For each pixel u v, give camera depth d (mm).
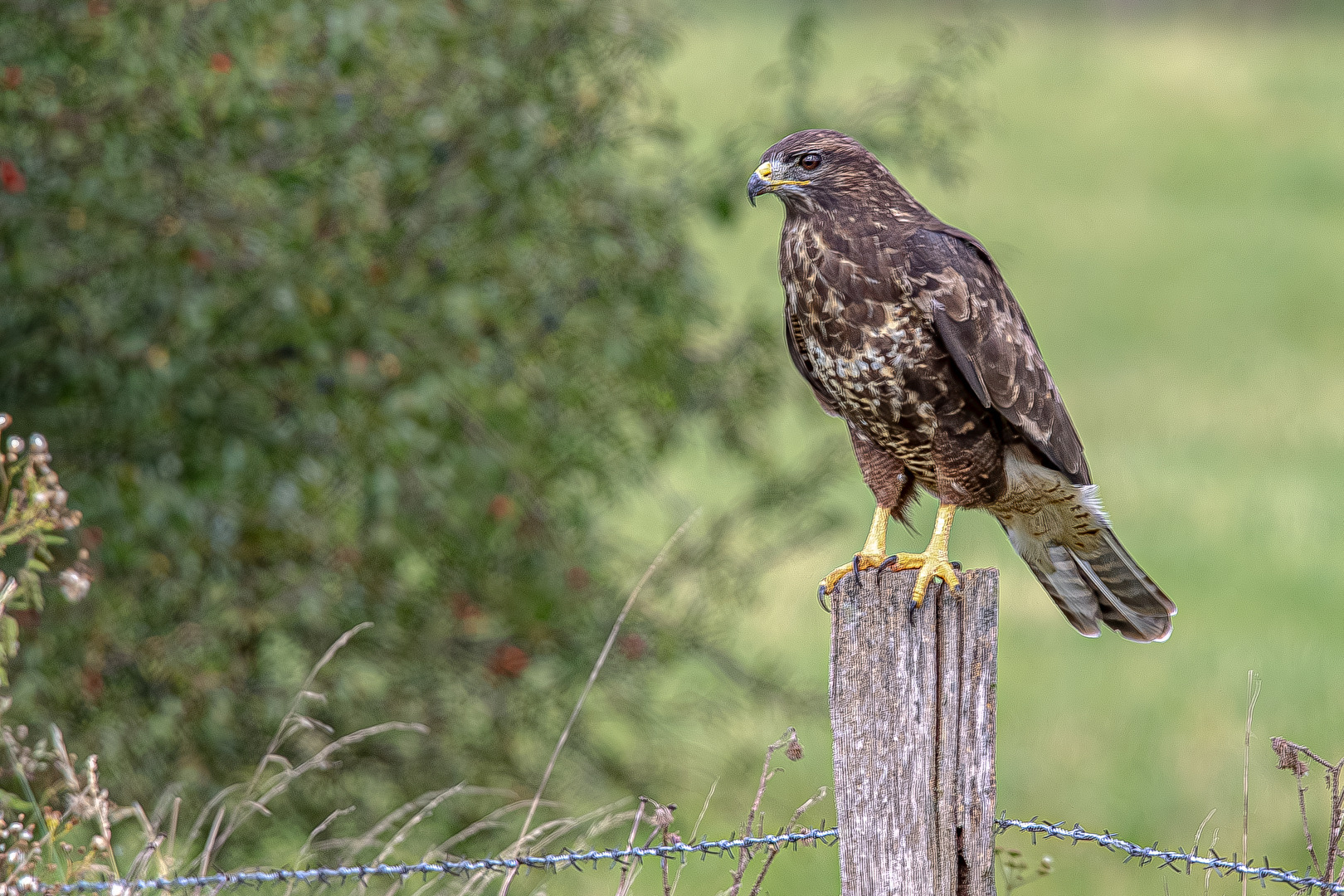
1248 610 20859
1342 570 22188
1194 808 15008
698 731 15609
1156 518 24594
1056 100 65062
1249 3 83125
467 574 12141
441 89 11258
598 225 11844
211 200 10898
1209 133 59688
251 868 9055
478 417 11656
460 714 12453
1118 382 33062
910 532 9055
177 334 10898
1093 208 49938
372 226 11086
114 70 10664
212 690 11320
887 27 75375
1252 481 26312
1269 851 14133
